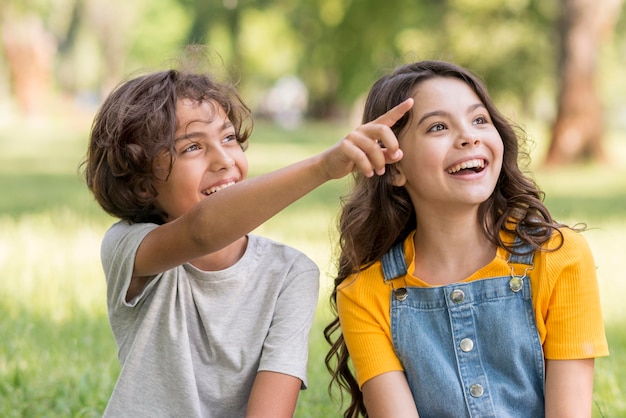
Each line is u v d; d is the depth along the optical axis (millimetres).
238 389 2736
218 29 38281
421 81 2736
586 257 2775
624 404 3717
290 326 2752
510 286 2736
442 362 2758
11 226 8820
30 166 18438
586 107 17922
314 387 3990
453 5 23969
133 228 2721
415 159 2717
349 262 2930
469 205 2750
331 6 24188
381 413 2779
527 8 24203
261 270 2824
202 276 2734
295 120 56531
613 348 4531
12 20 33406
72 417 3662
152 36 43156
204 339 2742
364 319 2848
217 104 2791
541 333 2719
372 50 24703
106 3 40844
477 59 24125
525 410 2730
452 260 2816
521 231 2779
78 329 4934
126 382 2697
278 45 39406
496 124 2814
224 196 2432
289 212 10344
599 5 17719
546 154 18266
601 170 17391
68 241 7859
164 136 2684
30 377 4129
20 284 6062
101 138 2795
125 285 2676
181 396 2682
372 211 2914
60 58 46094
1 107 39188
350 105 45062
